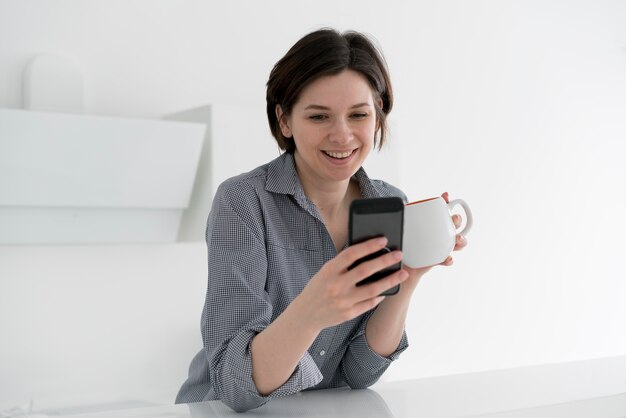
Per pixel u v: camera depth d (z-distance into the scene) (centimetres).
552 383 110
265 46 308
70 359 263
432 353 355
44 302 259
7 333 252
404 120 346
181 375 285
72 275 264
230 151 255
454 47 365
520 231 390
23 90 254
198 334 290
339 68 111
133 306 276
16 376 253
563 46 406
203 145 254
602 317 421
